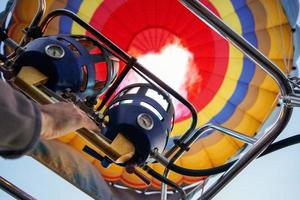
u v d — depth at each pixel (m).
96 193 6.21
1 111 2.32
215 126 5.51
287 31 12.61
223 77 15.04
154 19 15.09
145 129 4.35
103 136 4.20
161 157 4.56
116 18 14.74
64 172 5.82
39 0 5.11
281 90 4.32
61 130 3.14
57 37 4.95
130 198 8.38
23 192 5.04
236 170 4.80
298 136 5.10
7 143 2.43
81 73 4.63
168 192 6.70
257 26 13.54
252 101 14.12
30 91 4.09
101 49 5.25
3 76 4.31
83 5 14.26
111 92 5.10
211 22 4.07
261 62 4.18
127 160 4.36
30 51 4.38
